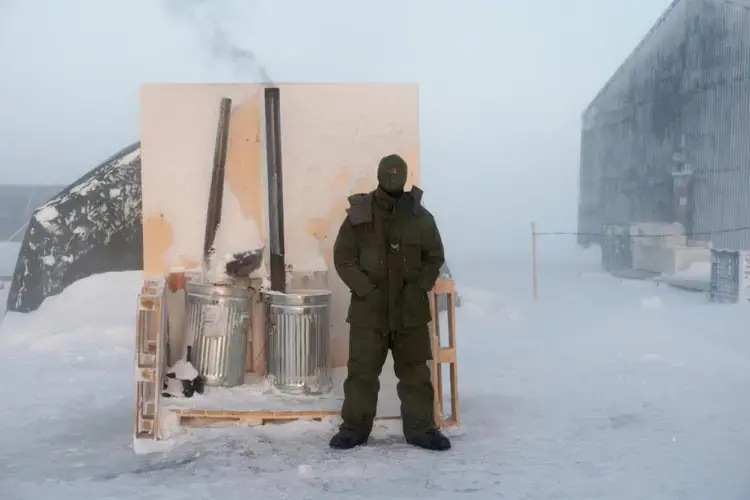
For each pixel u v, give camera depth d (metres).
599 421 5.81
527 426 5.66
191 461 4.73
